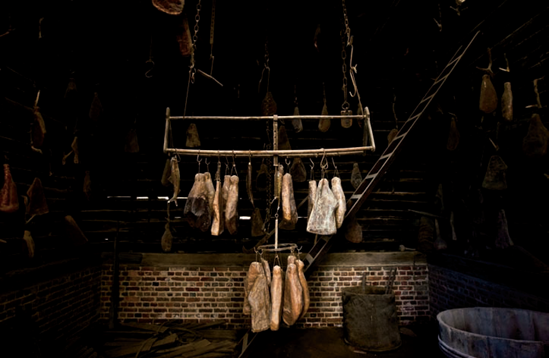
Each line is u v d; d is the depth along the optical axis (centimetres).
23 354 304
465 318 257
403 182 505
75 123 435
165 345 417
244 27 414
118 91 490
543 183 288
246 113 521
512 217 324
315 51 470
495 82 352
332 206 278
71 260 429
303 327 498
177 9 210
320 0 368
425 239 460
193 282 508
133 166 506
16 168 340
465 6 368
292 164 496
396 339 404
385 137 518
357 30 424
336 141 521
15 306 333
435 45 454
